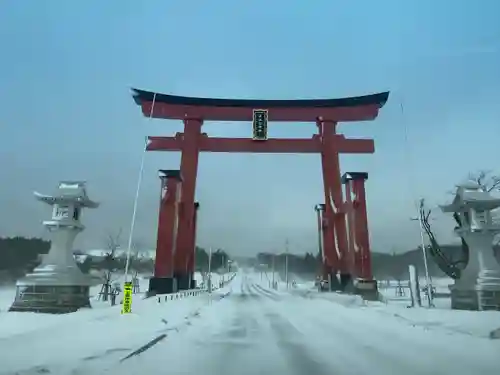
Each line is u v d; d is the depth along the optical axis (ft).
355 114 153.58
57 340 38.22
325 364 33.45
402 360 34.30
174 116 153.58
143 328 52.11
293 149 153.28
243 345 43.45
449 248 136.56
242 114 153.99
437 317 62.23
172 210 136.87
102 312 65.72
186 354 36.99
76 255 147.02
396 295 161.79
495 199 85.76
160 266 133.08
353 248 141.18
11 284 216.74
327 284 160.35
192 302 110.83
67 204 91.91
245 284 355.36
